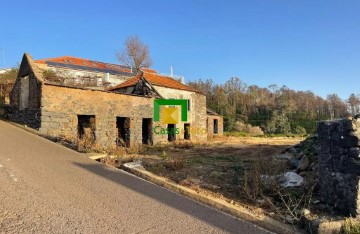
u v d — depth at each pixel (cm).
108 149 1420
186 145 2033
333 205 659
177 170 1003
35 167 884
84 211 596
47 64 4072
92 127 1967
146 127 2438
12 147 1152
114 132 2078
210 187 815
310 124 6153
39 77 1812
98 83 3697
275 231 579
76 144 1374
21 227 505
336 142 655
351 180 611
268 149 1806
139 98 2281
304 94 7875
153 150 1686
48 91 1756
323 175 700
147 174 888
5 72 3362
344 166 630
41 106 1727
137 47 6731
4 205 587
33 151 1109
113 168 955
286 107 6806
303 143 1238
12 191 667
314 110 6988
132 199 686
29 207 590
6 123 1953
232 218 618
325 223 557
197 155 1458
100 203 645
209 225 575
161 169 999
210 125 3919
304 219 591
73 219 555
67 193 689
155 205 659
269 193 771
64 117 1811
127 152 1419
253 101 7481
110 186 766
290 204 690
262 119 6419
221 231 552
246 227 579
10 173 798
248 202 715
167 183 812
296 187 805
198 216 614
